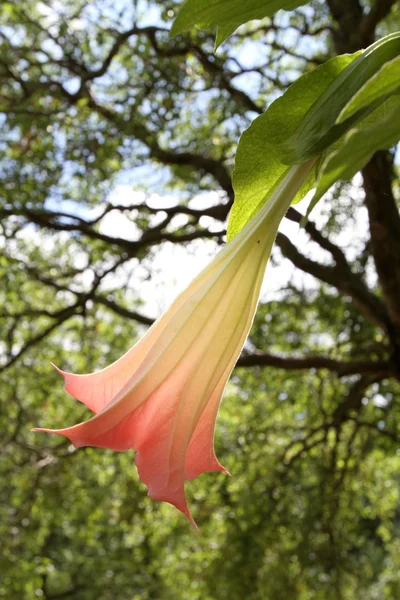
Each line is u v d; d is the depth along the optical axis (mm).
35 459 5684
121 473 6078
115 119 4695
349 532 5988
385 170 3893
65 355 6043
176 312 610
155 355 589
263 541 5301
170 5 4688
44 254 5891
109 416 556
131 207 5215
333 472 5582
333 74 608
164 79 4820
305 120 574
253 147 634
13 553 5727
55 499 5832
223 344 604
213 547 5707
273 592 5223
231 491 5797
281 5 575
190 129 5586
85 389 626
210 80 5023
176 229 5484
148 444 566
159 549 6262
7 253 4988
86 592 8516
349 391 5594
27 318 5496
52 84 4750
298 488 5742
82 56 5074
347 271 4664
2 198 4832
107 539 7355
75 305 5195
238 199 656
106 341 6223
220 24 579
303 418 6297
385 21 5262
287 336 6023
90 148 4699
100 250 5379
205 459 602
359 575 5672
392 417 5879
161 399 579
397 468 6543
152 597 8602
